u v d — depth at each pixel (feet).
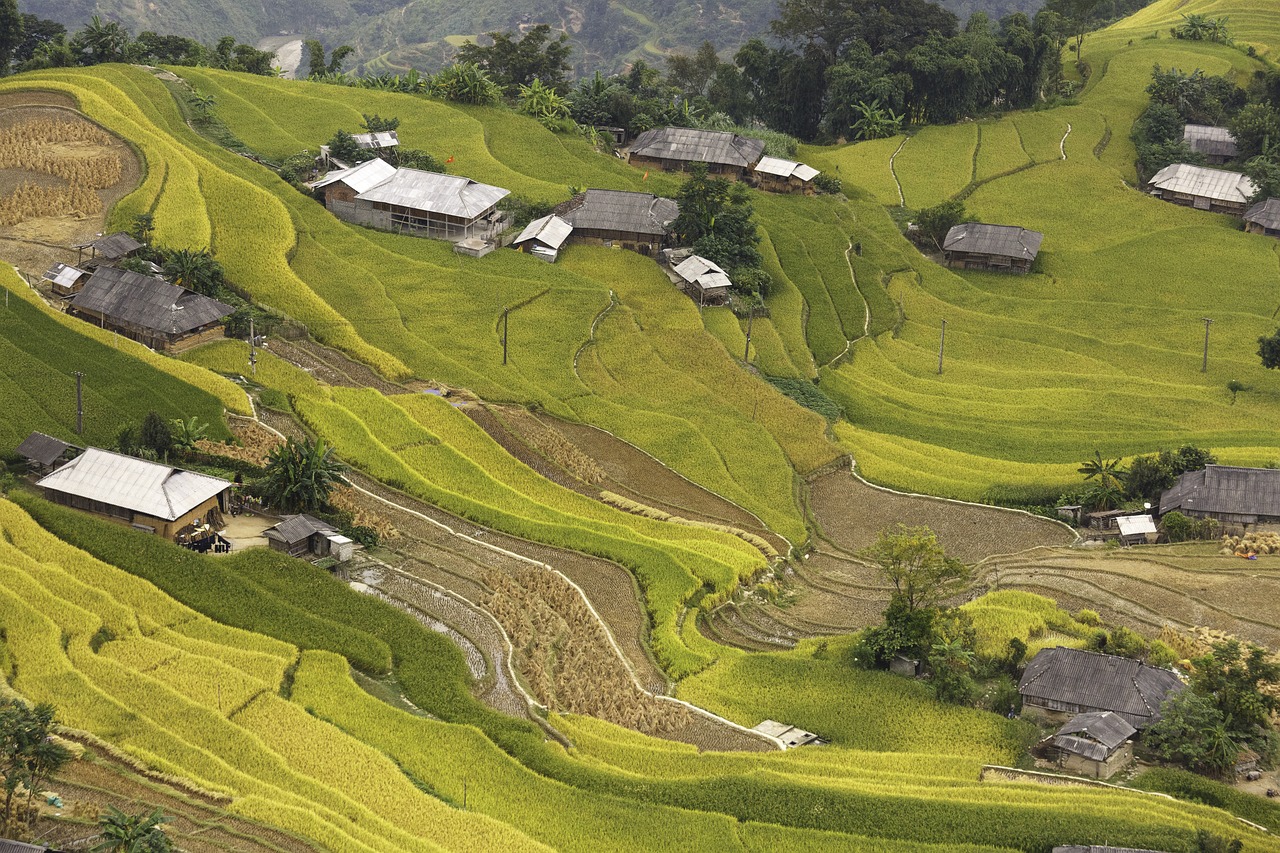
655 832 253.85
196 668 286.25
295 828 238.07
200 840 233.35
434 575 348.18
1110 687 303.07
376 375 465.06
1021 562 386.11
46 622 289.33
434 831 245.65
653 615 347.15
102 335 433.89
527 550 369.50
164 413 394.11
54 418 381.60
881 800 262.67
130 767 251.39
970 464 469.98
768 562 391.65
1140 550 390.63
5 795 233.76
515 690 303.07
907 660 327.26
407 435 419.13
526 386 475.31
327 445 402.11
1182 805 265.54
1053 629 345.51
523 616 331.57
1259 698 291.99
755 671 325.21
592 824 255.09
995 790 270.46
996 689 316.40
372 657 302.66
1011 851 250.37
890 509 437.17
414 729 278.67
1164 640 337.52
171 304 446.19
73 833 230.68
